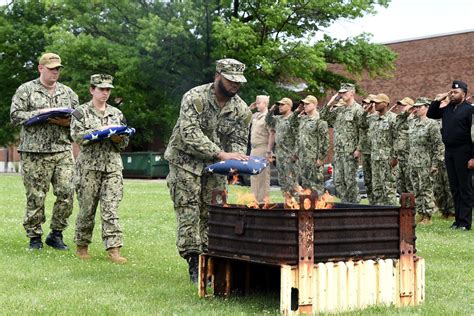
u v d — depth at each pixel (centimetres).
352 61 3794
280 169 1650
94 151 866
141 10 3738
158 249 964
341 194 1505
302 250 560
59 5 3816
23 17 4416
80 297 634
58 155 936
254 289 671
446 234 1193
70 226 1191
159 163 3900
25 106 920
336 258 578
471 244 1054
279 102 1648
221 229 621
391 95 4334
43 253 906
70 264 827
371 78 4097
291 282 557
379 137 1383
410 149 1403
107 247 857
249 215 591
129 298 636
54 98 936
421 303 623
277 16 3578
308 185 1544
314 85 3638
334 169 1519
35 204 936
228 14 3778
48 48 3672
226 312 580
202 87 709
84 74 3662
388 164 1380
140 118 3759
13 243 993
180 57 3669
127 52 3612
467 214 1277
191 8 3544
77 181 879
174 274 771
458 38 4059
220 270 651
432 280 747
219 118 717
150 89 3834
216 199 648
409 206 617
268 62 3491
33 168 927
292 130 1617
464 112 1269
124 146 881
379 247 603
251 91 3591
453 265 849
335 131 1506
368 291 595
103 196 870
